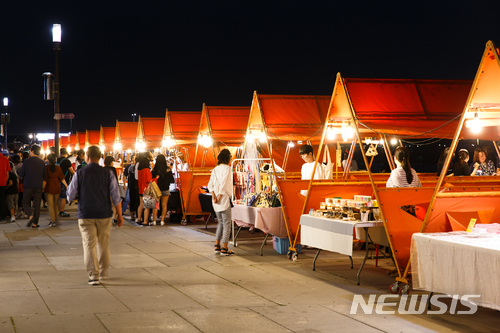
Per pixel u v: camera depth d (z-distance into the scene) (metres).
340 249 6.62
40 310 5.03
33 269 7.09
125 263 7.68
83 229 6.21
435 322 4.79
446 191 6.10
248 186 9.70
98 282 6.20
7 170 12.48
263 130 9.15
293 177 10.55
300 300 5.57
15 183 12.94
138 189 13.05
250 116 9.34
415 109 6.83
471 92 5.18
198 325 4.61
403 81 7.04
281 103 8.97
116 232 11.28
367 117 6.55
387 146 9.88
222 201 8.39
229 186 8.44
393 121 6.58
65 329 4.43
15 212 14.34
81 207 6.19
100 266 6.45
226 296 5.72
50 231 11.15
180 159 14.51
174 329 4.48
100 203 6.23
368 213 6.52
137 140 17.69
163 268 7.32
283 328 4.56
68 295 5.67
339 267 7.54
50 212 11.96
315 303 5.45
